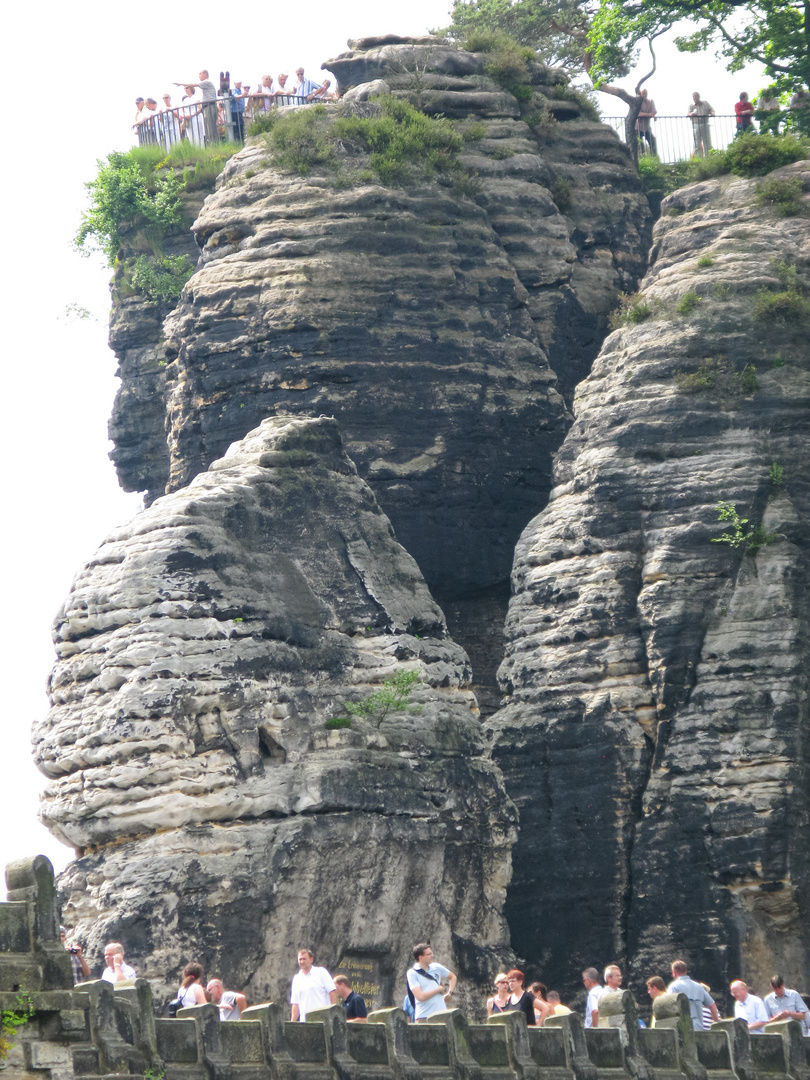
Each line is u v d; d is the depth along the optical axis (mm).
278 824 104688
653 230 151500
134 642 106875
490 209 154750
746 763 121250
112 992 60469
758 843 118625
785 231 142125
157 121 180875
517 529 145125
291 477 117500
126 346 175750
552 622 132125
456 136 153875
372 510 121125
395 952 108000
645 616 127250
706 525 127750
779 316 134875
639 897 121938
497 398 145375
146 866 102250
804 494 129625
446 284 145625
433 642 119438
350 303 141625
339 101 154875
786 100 176125
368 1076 68125
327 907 105000
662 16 174500
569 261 156875
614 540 131000
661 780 123688
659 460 131875
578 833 125500
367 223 144250
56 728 108125
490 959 112688
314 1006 74125
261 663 108438
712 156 152250
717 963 118312
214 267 145375
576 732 127438
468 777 115062
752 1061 83188
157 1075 61125
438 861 111125
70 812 105875
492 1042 73500
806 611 125500
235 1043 65062
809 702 123062
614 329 146625
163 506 113062
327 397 139625
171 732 104375
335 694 111562
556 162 165375
